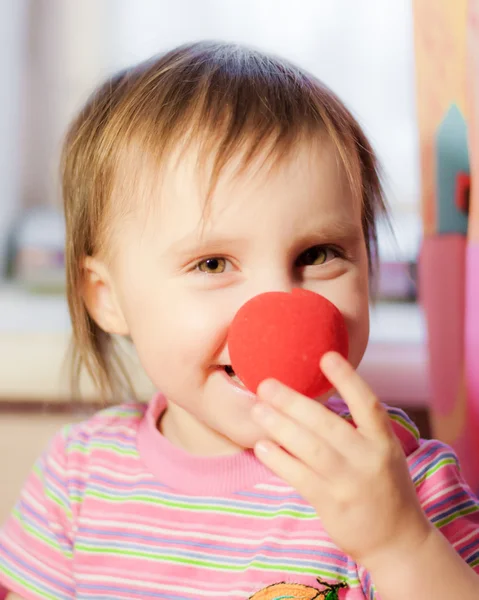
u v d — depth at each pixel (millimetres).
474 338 750
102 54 1464
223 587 712
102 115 792
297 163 649
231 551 727
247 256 648
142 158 705
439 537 578
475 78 729
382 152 1394
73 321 884
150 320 701
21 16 1459
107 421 878
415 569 561
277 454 554
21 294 1426
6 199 1461
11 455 1199
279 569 702
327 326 573
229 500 748
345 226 665
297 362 564
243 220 641
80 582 773
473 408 761
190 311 665
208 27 1409
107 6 1444
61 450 865
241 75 736
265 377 568
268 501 740
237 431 668
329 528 553
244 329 581
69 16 1458
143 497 780
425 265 909
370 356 1159
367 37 1387
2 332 1183
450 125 804
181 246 665
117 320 806
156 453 799
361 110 1397
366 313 689
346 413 801
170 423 822
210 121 675
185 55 802
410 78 1377
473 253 747
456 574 569
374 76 1393
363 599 686
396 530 555
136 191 708
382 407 550
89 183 788
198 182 654
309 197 648
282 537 717
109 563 765
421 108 879
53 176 1518
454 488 708
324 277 667
